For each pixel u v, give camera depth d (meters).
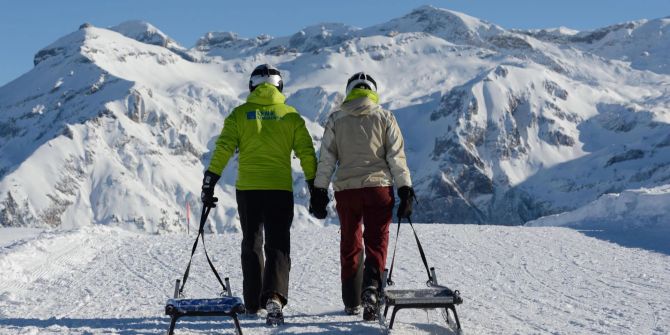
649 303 6.88
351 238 6.05
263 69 6.37
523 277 8.86
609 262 10.00
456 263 10.28
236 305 4.73
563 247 11.83
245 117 6.14
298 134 6.20
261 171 6.07
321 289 8.21
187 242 13.90
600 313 6.38
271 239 5.95
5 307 7.36
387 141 5.85
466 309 6.64
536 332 5.43
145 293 8.28
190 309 4.68
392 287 8.20
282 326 5.55
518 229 15.19
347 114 5.91
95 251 12.59
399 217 5.70
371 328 5.39
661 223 14.54
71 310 7.08
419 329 5.30
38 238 13.63
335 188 5.93
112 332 5.43
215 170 5.99
